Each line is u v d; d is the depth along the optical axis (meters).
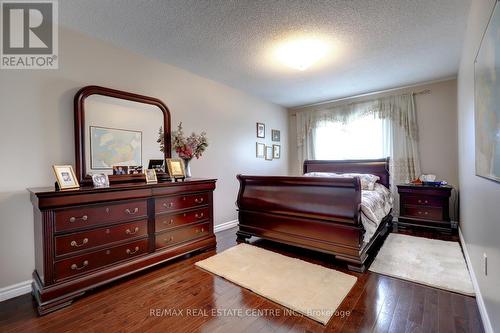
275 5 2.07
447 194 3.59
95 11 2.14
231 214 4.27
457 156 3.88
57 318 1.75
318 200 2.73
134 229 2.34
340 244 2.53
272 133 5.30
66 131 2.37
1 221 2.01
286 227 2.96
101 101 2.60
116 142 2.70
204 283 2.22
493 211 1.44
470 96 2.25
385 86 4.26
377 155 4.61
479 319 1.67
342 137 5.01
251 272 2.40
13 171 2.07
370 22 2.33
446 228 3.60
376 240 3.24
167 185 2.61
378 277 2.29
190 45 2.77
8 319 1.74
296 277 2.29
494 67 1.26
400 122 4.35
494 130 1.29
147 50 2.89
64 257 1.92
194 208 2.91
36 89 2.20
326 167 4.89
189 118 3.56
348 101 4.98
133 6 2.08
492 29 1.29
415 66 3.41
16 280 2.07
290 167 5.87
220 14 2.20
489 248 1.55
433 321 1.66
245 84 4.14
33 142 2.18
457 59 3.17
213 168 3.96
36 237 2.05
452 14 2.21
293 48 2.84
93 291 2.08
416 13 2.19
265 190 3.22
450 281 2.17
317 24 2.36
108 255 2.16
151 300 1.96
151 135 3.02
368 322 1.66
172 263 2.65
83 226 2.01
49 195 1.83
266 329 1.61
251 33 2.52
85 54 2.51
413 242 3.22
